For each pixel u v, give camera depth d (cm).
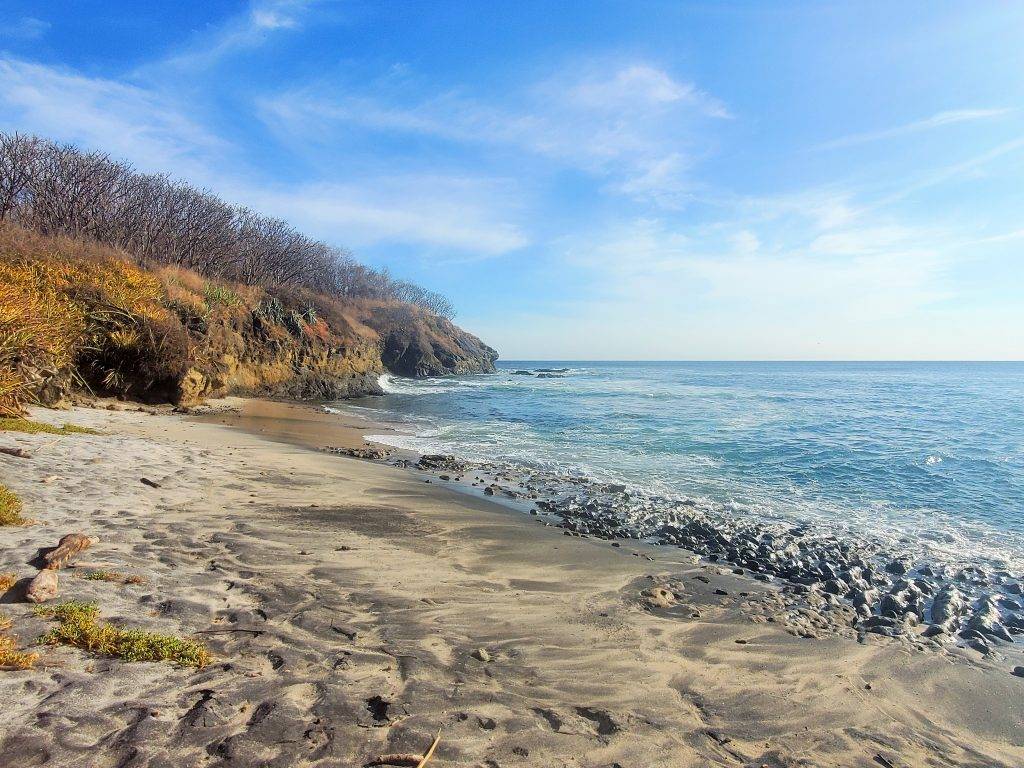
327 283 5272
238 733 260
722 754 308
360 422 2094
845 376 7850
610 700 352
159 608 378
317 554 557
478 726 297
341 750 260
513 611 486
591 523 863
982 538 852
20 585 357
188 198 3181
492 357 7425
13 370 1173
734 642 473
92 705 262
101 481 688
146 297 1873
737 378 6706
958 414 2500
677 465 1352
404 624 423
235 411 1994
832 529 889
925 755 336
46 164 2453
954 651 494
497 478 1180
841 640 492
